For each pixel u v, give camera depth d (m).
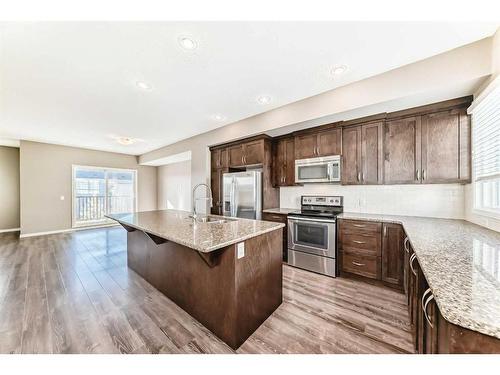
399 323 1.81
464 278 0.88
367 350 1.51
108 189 6.71
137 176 7.32
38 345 1.56
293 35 1.63
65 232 5.60
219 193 4.32
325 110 2.63
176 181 7.12
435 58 1.90
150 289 2.47
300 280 2.69
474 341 0.66
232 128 3.85
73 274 2.89
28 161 5.18
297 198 3.83
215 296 1.71
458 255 1.16
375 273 2.52
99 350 1.51
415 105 2.33
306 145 3.32
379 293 2.35
